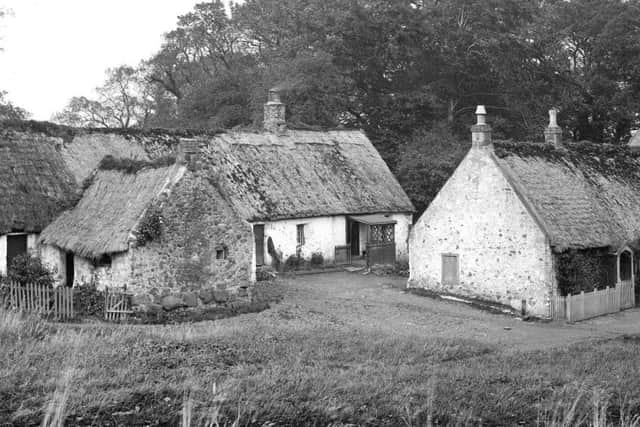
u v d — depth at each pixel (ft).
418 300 105.70
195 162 88.53
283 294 105.29
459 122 199.52
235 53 243.60
